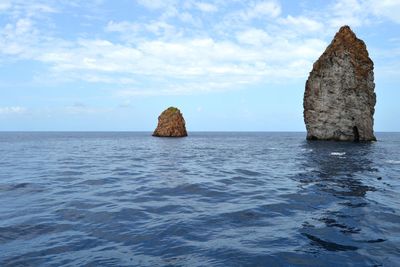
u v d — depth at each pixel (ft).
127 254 25.73
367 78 218.38
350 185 57.00
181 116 395.55
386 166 84.58
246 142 267.59
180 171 78.23
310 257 25.14
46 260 24.45
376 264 23.77
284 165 90.22
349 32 224.33
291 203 43.62
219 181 62.90
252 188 55.36
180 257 25.13
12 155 124.57
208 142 265.95
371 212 38.45
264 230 31.94
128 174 72.18
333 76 222.69
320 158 108.06
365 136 218.38
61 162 97.81
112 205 41.93
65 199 45.09
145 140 304.30
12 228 31.94
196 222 34.65
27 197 46.26
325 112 227.20
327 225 33.47
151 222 34.55
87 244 27.91
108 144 227.40
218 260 24.57
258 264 23.88
